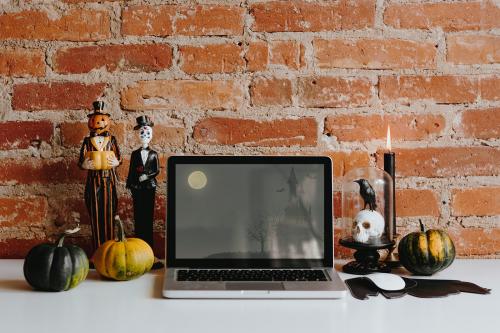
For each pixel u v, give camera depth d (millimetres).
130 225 1321
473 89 1322
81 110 1316
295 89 1319
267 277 1071
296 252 1151
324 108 1322
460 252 1329
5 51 1311
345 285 1035
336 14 1316
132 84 1315
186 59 1316
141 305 958
